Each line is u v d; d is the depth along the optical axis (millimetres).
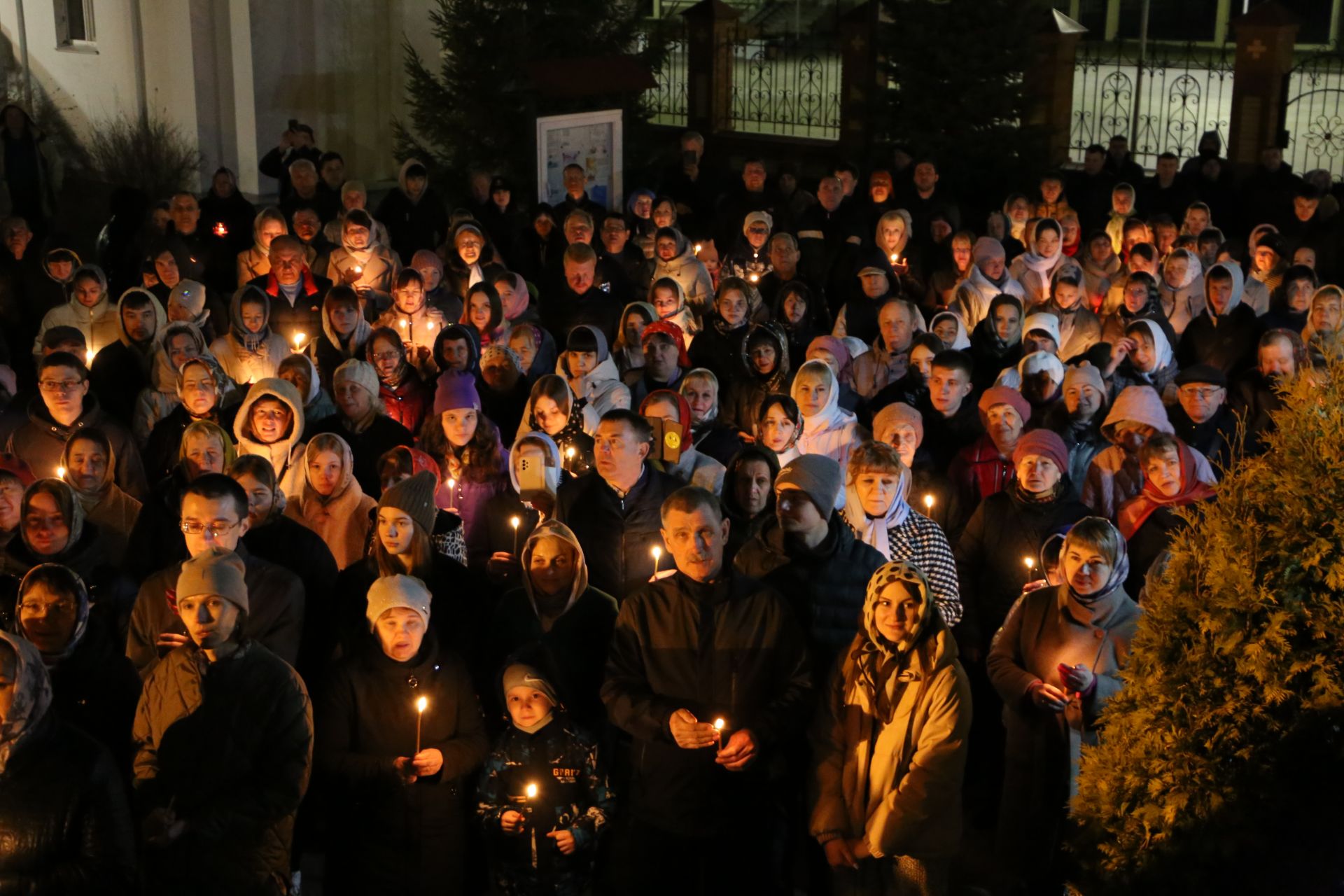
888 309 8359
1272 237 10938
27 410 7293
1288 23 17625
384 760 4742
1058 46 18406
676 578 4871
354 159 20609
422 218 14062
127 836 4207
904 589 4457
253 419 6754
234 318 8766
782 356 7879
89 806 4117
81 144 20516
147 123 19422
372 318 10641
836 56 24406
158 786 4434
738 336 8875
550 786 4719
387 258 11109
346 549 6227
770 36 21672
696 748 4617
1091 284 11477
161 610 5195
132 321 8508
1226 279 9422
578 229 11539
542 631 5164
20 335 11070
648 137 19297
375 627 4758
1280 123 17906
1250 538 3467
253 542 5711
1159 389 8258
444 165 18766
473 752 4832
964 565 6078
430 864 4848
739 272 11781
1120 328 9523
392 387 8023
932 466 6922
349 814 4887
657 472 5930
